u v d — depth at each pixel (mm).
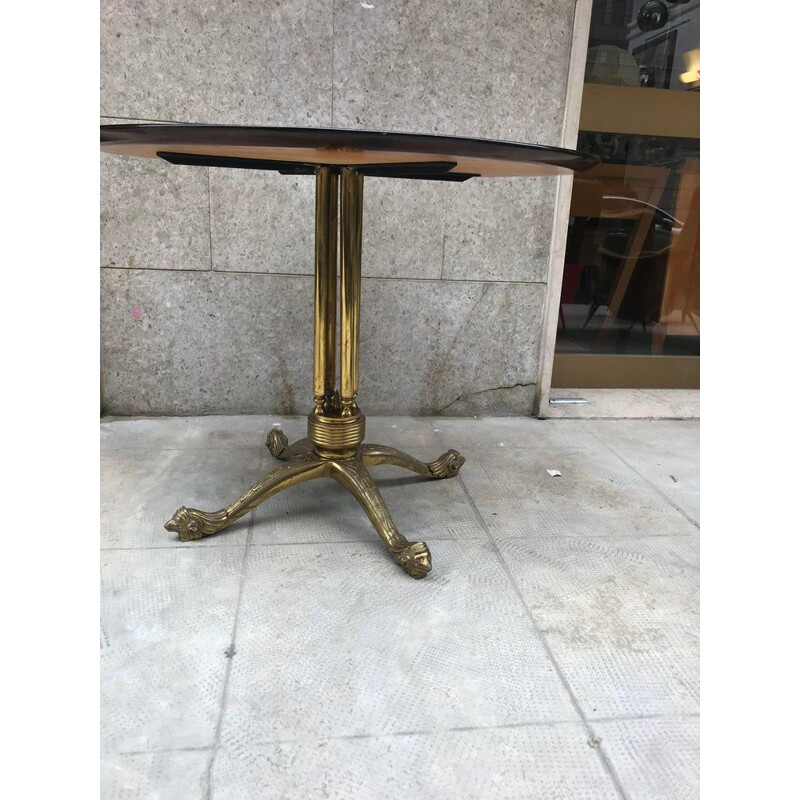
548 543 1825
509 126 2623
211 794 996
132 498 2006
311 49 2428
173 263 2600
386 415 2934
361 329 2791
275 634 1382
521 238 2766
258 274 2652
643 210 3182
